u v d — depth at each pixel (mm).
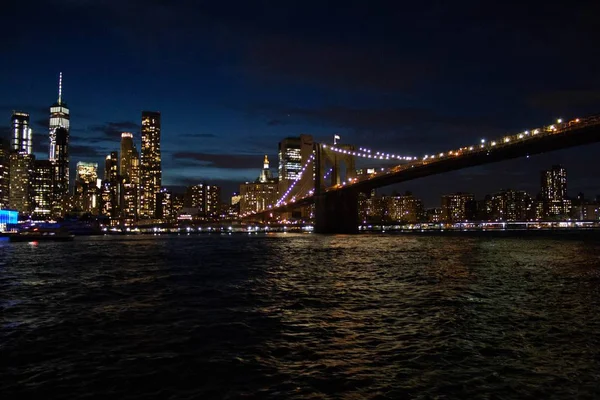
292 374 14406
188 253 74938
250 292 31234
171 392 13094
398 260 57750
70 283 36938
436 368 14820
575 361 15398
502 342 17719
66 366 15352
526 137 93188
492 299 27562
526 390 13000
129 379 14102
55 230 155875
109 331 20125
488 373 14328
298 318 22438
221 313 23875
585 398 12461
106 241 137375
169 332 19828
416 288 32469
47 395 12961
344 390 13133
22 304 27219
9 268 50375
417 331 19562
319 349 16984
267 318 22516
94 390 13281
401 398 12570
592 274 41125
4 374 14633
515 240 128125
